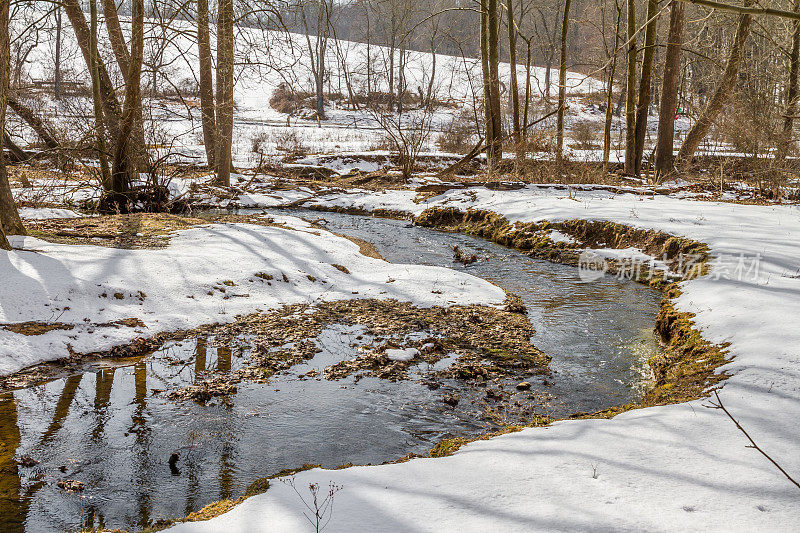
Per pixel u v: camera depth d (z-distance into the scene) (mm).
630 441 4449
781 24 19094
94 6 14789
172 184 19641
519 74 57281
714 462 4035
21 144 24047
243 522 3461
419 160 26891
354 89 53188
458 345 7879
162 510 4309
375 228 16438
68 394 6234
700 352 6691
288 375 6859
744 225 12164
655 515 3412
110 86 19016
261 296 9406
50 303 7766
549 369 7176
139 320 8016
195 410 5957
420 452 5180
